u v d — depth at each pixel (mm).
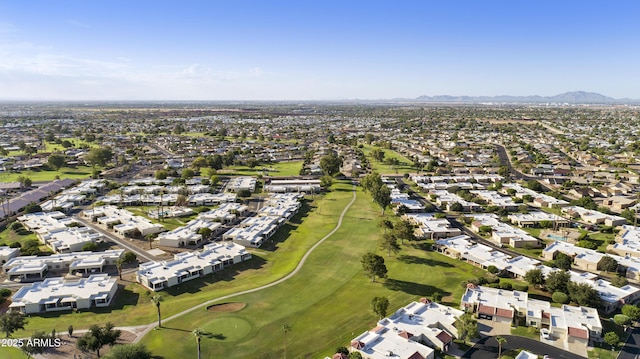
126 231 186125
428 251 173125
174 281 140000
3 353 100812
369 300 131125
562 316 116250
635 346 107125
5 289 130000
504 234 184750
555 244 172500
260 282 143125
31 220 199375
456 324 109375
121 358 90625
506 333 112938
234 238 179375
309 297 132625
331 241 183500
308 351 105125
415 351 100062
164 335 110000
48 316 119938
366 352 99812
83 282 135000
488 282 140250
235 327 114562
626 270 148375
